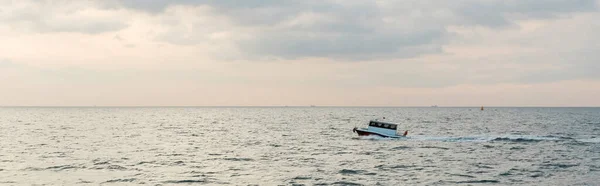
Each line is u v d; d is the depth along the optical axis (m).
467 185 44.97
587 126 138.62
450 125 147.88
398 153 67.69
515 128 130.88
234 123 166.75
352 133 110.12
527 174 50.47
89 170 52.56
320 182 46.38
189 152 70.31
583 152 68.38
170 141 89.69
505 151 69.75
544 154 66.25
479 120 187.12
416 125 148.38
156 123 166.38
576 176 49.19
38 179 47.16
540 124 152.38
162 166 55.91
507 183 45.81
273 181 46.84
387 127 90.81
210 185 44.97
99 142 86.56
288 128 132.88
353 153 68.12
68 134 107.00
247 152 70.44
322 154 67.38
